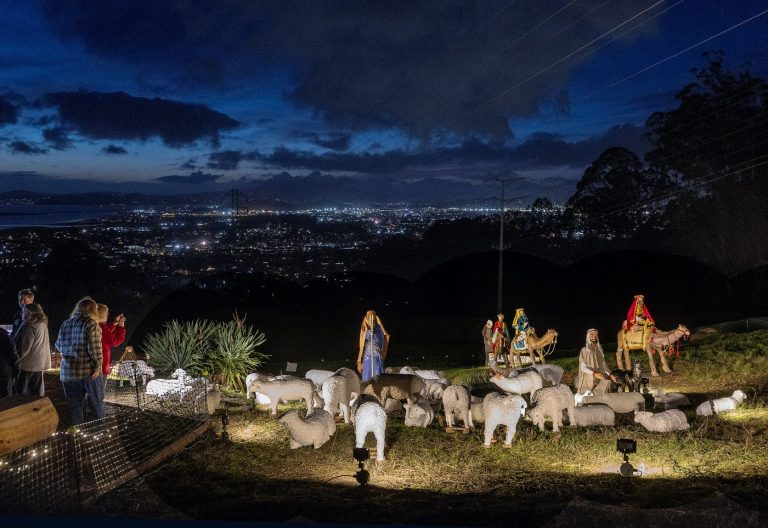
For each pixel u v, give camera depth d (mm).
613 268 49000
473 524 7668
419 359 30828
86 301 10227
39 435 8539
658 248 50781
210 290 43656
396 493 8914
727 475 9367
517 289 50531
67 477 8344
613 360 20781
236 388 18078
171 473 9508
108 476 8641
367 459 10164
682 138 48969
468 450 11234
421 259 61531
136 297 37344
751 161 46562
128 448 9992
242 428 12516
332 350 34719
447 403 12664
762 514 7660
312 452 10969
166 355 17703
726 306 45906
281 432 12242
